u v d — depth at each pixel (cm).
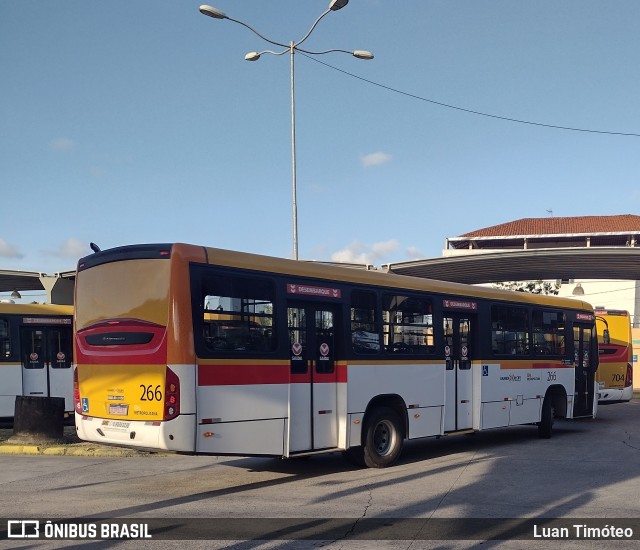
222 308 898
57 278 4081
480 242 6222
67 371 1750
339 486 958
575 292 4806
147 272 888
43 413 1416
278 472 1080
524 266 3766
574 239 5900
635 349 3794
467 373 1302
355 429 1063
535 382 1466
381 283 1139
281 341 966
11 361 1673
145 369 865
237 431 895
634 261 3581
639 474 1041
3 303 1689
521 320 1447
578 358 1639
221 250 920
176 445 834
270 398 941
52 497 894
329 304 1053
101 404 911
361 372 1080
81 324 957
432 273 3909
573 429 1698
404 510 805
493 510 804
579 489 925
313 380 1015
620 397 2147
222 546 660
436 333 1236
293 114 2166
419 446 1388
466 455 1253
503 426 1366
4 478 1044
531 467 1110
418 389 1187
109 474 1074
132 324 887
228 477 1038
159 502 857
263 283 956
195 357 855
